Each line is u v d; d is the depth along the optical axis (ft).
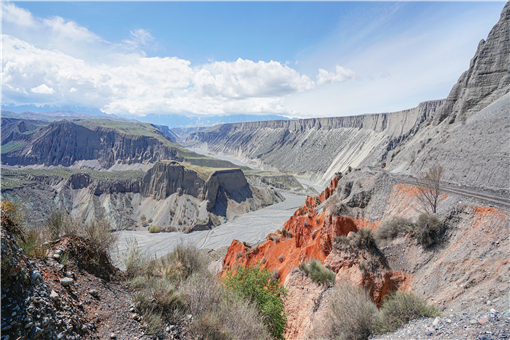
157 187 531.91
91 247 32.45
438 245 64.49
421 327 32.83
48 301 20.63
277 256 115.03
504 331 26.03
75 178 554.46
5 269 18.51
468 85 222.69
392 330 35.83
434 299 52.29
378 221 94.32
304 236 108.88
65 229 32.09
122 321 25.85
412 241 67.87
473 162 138.00
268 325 46.14
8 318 17.16
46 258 26.32
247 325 33.47
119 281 33.24
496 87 206.18
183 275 44.21
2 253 18.75
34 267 23.18
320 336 43.09
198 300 34.35
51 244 28.94
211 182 535.60
